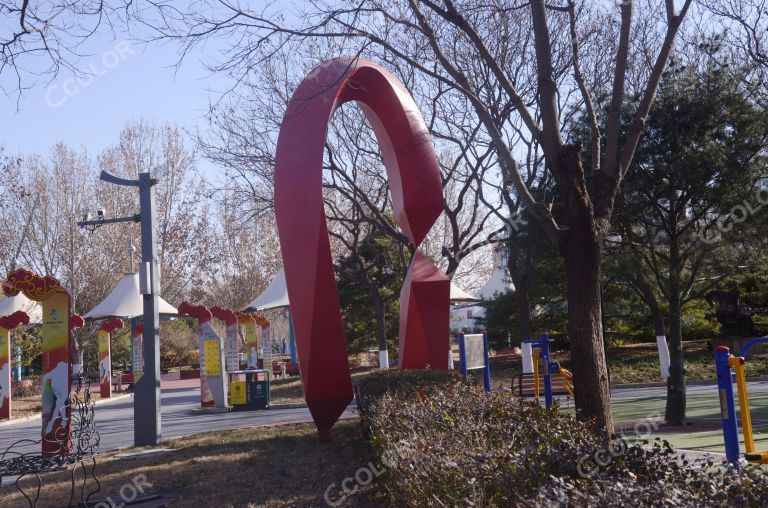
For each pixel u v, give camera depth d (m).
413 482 5.46
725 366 7.01
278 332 70.75
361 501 7.85
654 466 5.06
